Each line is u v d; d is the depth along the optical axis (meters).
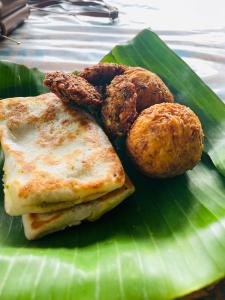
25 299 0.09
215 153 0.17
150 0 0.42
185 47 0.30
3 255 0.11
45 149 0.15
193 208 0.14
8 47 0.29
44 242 0.13
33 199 0.13
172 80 0.20
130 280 0.10
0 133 0.16
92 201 0.14
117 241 0.12
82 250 0.12
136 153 0.15
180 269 0.10
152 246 0.12
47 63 0.26
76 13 0.36
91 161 0.14
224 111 0.18
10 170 0.14
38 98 0.17
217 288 0.12
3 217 0.15
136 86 0.17
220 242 0.11
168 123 0.14
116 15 0.35
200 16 0.37
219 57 0.28
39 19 0.34
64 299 0.09
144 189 0.15
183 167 0.15
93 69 0.17
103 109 0.16
